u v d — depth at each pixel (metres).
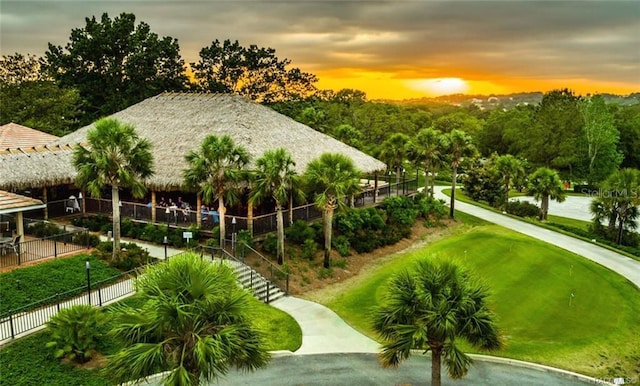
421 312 16.89
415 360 23.28
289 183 32.16
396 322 17.20
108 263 29.03
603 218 53.50
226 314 15.45
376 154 56.38
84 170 28.33
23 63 71.19
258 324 26.14
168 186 34.69
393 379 21.59
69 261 28.48
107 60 73.00
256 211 38.38
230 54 84.88
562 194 60.03
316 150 42.69
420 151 54.00
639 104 155.62
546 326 27.52
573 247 47.09
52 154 38.09
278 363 22.73
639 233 54.88
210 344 14.23
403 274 17.70
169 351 14.90
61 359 20.47
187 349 14.80
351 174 33.94
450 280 17.19
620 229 52.00
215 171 31.50
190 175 31.70
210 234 34.31
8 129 44.34
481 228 51.28
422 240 45.78
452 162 53.50
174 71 77.81
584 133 94.12
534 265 37.59
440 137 53.75
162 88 75.94
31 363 19.94
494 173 70.62
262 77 87.94
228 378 21.22
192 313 14.80
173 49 75.94
